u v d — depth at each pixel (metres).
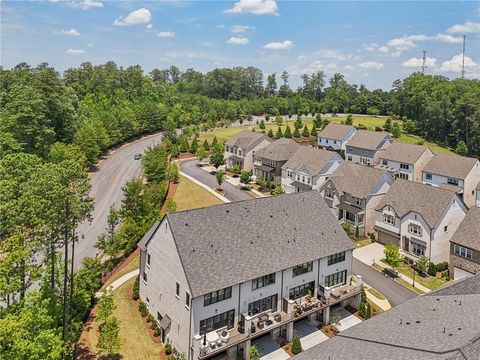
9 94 86.69
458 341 19.53
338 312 38.56
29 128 74.25
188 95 176.25
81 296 36.28
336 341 24.42
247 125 145.38
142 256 38.41
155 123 132.62
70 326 32.81
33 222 29.38
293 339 32.97
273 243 35.66
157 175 72.50
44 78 87.94
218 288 30.52
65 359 29.33
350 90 196.62
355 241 57.12
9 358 21.72
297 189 71.75
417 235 50.81
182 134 118.88
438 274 47.81
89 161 88.94
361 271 47.81
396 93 168.88
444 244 50.34
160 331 34.19
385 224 55.62
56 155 71.56
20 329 22.34
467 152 115.50
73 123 92.50
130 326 35.34
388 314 26.94
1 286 25.62
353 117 164.00
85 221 60.19
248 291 32.88
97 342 32.28
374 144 95.06
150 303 36.69
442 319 23.47
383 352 20.83
